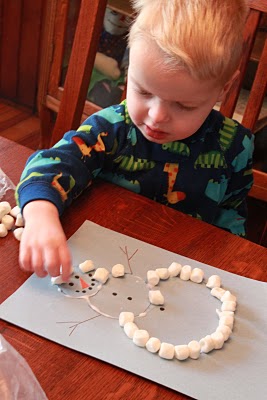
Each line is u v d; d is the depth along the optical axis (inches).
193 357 24.9
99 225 31.8
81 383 22.9
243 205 43.4
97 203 33.5
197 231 32.9
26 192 30.9
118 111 37.9
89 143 35.9
